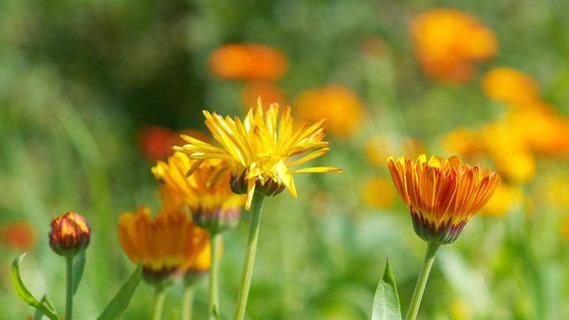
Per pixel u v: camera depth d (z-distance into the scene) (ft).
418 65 36.63
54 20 42.88
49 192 23.44
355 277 15.84
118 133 39.24
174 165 7.19
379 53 24.50
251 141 6.25
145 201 25.96
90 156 13.34
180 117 43.39
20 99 35.81
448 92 31.19
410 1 39.40
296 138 6.33
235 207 7.32
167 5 43.91
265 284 14.42
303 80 38.24
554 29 39.52
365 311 14.37
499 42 38.91
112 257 15.26
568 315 12.62
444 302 13.92
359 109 23.88
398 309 5.95
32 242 16.66
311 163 21.84
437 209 6.07
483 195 6.07
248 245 6.49
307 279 15.46
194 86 42.80
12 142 20.76
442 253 12.17
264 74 23.99
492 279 12.94
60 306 12.70
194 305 13.21
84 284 12.73
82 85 42.75
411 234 17.80
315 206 19.24
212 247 7.33
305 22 38.86
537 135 17.46
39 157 31.04
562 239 16.60
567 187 18.93
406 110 32.91
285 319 13.21
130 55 44.21
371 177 22.90
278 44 39.04
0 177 20.01
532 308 11.85
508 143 15.34
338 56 38.63
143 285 14.64
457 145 16.26
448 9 39.70
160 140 22.62
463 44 24.00
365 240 17.03
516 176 15.02
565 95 29.12
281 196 18.15
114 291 14.43
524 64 38.75
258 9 39.50
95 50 43.88
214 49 39.65
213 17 39.75
